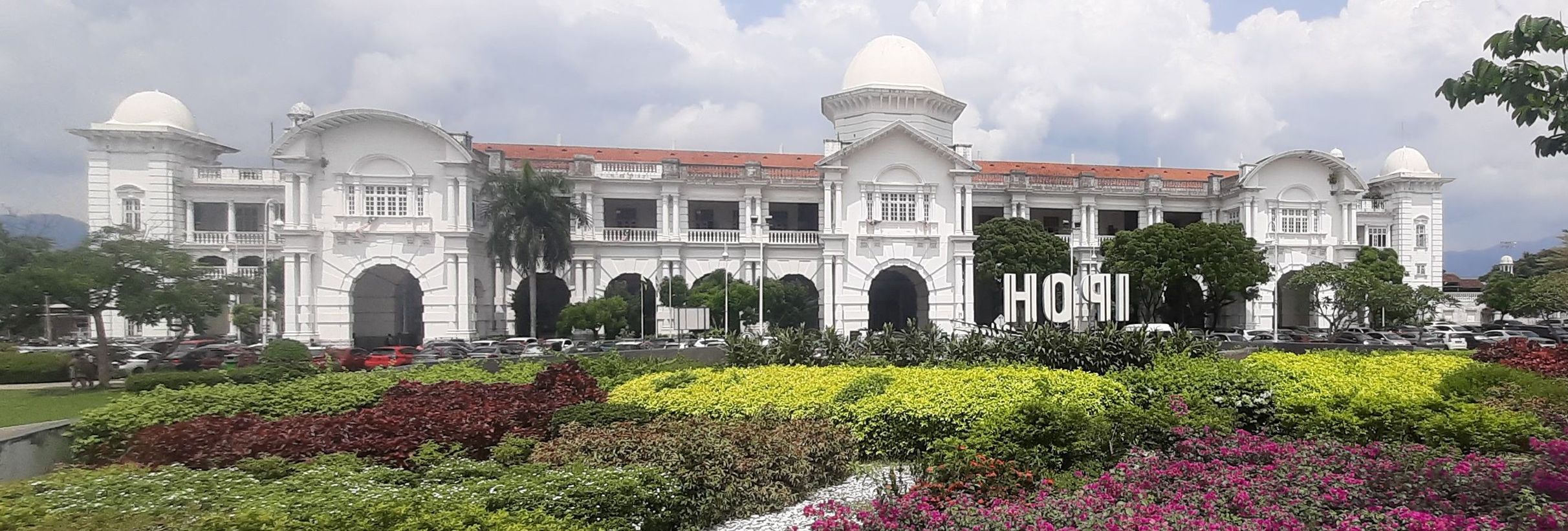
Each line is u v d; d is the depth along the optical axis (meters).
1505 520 7.62
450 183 49.47
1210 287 53.47
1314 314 62.38
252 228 63.00
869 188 54.84
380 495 8.88
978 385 15.22
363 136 49.09
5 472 13.38
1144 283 53.00
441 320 48.91
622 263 56.19
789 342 22.20
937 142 54.59
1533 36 6.91
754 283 56.53
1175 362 16.53
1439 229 74.38
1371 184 76.94
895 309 66.12
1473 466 8.99
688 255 56.97
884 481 11.41
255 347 42.72
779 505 11.62
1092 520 7.71
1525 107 7.12
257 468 11.19
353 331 49.81
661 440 11.65
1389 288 53.56
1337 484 8.77
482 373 22.80
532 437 13.59
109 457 13.73
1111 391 15.08
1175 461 10.29
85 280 29.16
